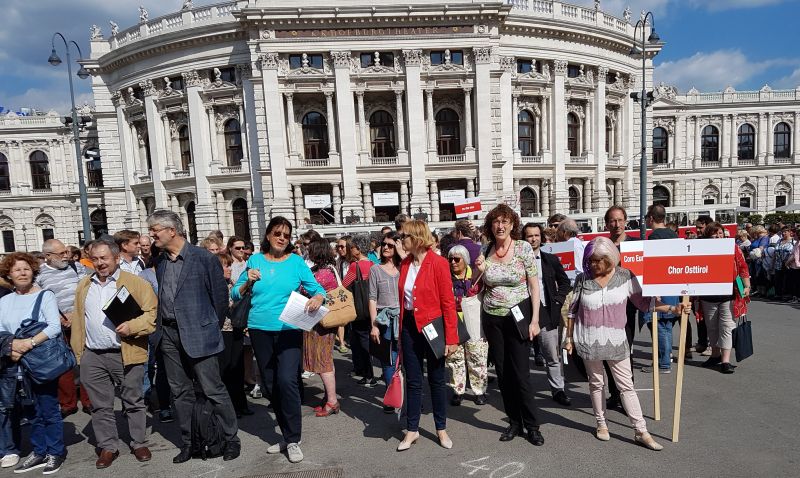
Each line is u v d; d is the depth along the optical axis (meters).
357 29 30.59
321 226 22.59
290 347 4.72
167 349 4.74
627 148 40.25
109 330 4.72
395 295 6.45
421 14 30.42
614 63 37.97
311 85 31.22
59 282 6.33
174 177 34.62
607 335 4.57
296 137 32.44
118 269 5.06
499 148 32.38
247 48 31.89
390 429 5.36
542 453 4.53
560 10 35.38
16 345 4.55
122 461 4.86
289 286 4.92
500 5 30.55
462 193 32.34
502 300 4.75
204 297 4.75
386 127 33.53
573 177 36.12
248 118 32.16
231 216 33.91
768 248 13.15
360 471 4.36
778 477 3.89
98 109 37.75
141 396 4.91
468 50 31.47
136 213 37.09
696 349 7.86
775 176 48.12
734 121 47.56
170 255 4.80
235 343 5.83
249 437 5.32
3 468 4.88
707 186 48.31
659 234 6.38
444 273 4.63
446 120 33.59
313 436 5.24
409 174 31.91
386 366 6.49
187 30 32.03
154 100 34.34
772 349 7.72
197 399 4.91
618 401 5.64
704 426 4.94
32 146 45.03
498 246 4.96
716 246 4.54
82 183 22.38
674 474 4.01
